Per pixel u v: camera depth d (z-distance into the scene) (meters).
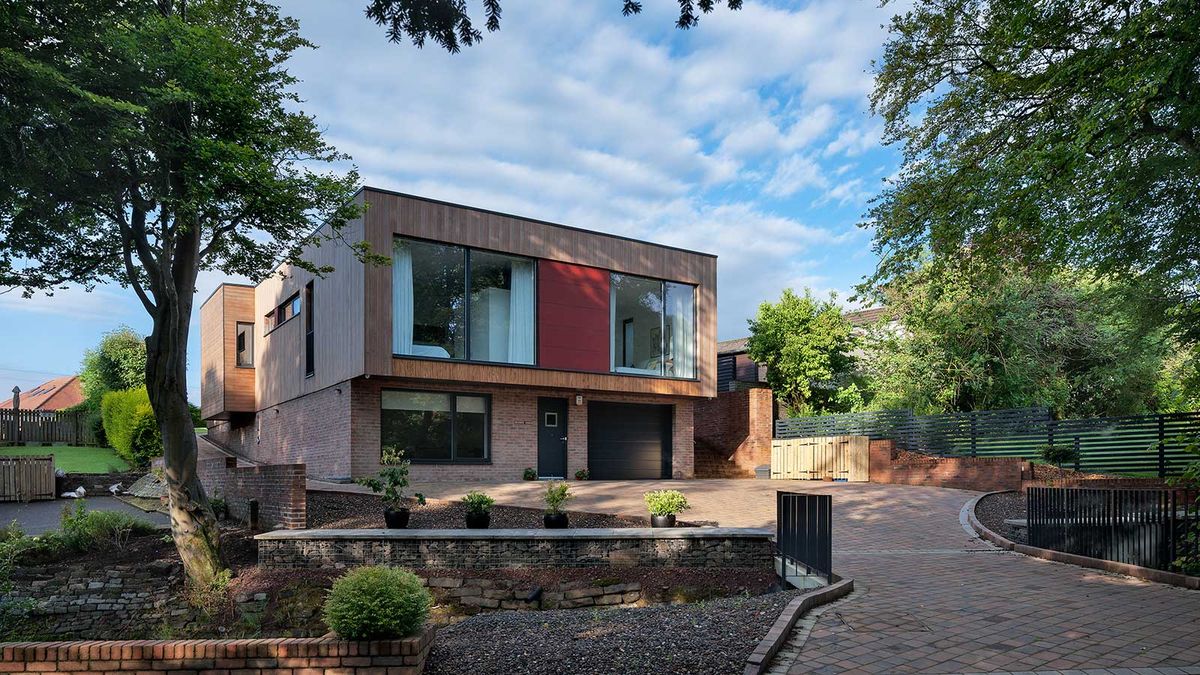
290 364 21.48
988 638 6.13
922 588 8.20
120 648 5.53
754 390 24.09
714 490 17.69
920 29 14.23
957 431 20.38
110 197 10.45
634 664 5.44
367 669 5.48
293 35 11.88
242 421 26.91
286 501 12.25
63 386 45.47
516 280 19.34
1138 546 9.22
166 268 11.16
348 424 17.27
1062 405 23.62
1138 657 5.63
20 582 11.13
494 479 18.97
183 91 9.30
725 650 5.62
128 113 8.84
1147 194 11.00
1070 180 10.18
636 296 21.53
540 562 10.78
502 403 19.31
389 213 17.14
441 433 18.50
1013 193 11.30
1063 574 9.06
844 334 28.83
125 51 8.74
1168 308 15.37
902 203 14.59
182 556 11.09
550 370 19.52
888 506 15.27
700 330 22.50
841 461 21.20
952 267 15.31
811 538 8.77
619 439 21.48
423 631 5.92
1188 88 9.05
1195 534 8.56
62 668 5.51
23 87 7.45
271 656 5.52
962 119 14.43
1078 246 12.07
